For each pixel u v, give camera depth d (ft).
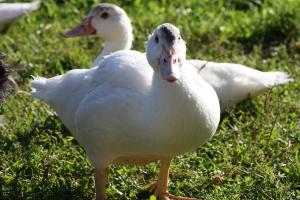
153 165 19.22
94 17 23.86
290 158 19.20
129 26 23.80
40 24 29.12
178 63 14.90
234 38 27.78
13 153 19.62
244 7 30.76
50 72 25.54
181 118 15.16
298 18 28.04
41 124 21.48
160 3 31.22
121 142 15.96
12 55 26.18
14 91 21.39
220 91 22.17
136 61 16.42
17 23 29.19
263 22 28.30
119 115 15.69
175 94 14.99
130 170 18.83
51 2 30.96
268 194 17.66
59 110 18.20
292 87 23.76
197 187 18.28
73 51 26.30
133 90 15.74
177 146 15.70
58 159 19.33
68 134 21.11
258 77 22.57
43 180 18.21
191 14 29.86
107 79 16.34
